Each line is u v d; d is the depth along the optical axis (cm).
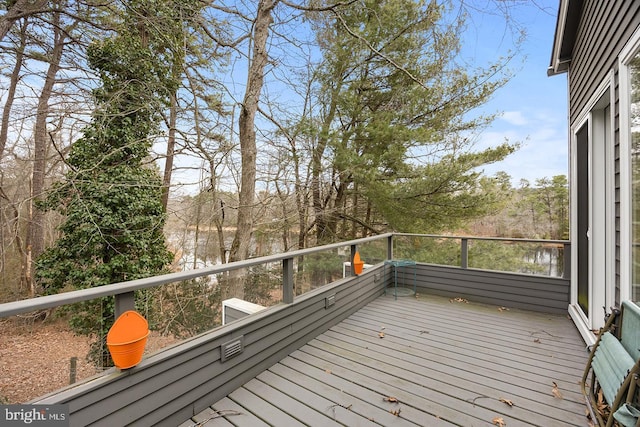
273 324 256
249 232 640
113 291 152
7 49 655
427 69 700
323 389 221
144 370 166
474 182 668
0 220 666
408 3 659
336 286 346
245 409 199
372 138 744
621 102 205
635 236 192
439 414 194
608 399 150
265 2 571
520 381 231
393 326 341
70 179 606
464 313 383
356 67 754
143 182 673
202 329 214
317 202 915
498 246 415
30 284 816
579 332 318
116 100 630
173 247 806
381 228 940
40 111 621
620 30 212
